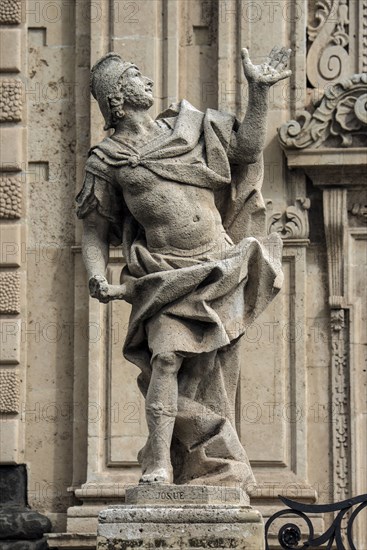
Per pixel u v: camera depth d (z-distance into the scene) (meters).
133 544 17.97
